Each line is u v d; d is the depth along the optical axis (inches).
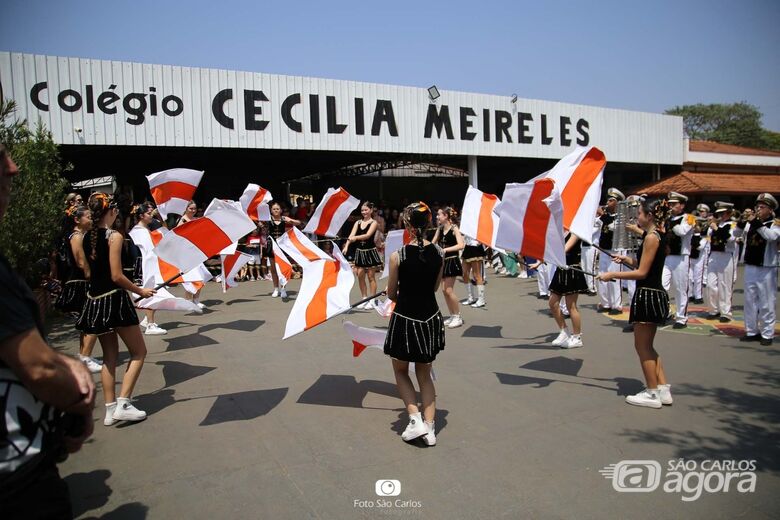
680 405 182.5
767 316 263.7
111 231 163.2
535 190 192.2
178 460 145.3
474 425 167.3
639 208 179.8
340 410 180.4
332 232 357.4
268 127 503.2
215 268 598.5
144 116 453.4
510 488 129.6
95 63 433.4
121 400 169.3
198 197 856.9
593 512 119.5
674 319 333.7
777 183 826.8
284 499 125.3
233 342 273.9
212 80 477.1
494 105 627.8
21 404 69.6
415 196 999.6
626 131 742.5
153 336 289.3
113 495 127.3
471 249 369.7
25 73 411.2
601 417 172.7
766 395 191.6
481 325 313.0
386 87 559.2
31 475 69.5
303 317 177.3
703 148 857.5
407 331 148.6
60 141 426.0
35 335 67.7
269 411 179.9
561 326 261.4
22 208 287.7
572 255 257.0
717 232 326.6
